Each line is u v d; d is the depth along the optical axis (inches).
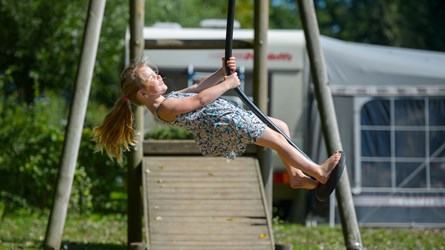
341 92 1418.6
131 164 1008.2
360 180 1416.1
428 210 1418.6
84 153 1425.9
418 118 1427.2
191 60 1421.0
